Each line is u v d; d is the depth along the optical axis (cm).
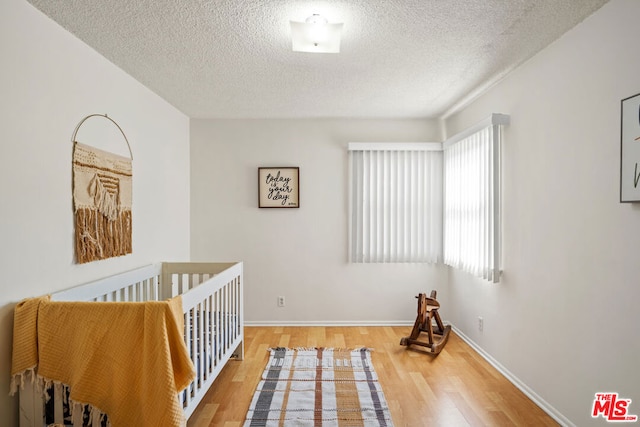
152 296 335
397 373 310
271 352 357
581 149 219
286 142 441
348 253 441
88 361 180
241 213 443
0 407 183
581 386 220
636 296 183
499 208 313
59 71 220
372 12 208
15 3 189
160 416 174
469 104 379
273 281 443
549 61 249
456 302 414
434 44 247
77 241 234
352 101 374
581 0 196
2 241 183
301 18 213
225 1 196
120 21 216
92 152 249
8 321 186
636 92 182
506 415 246
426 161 432
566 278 233
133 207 308
